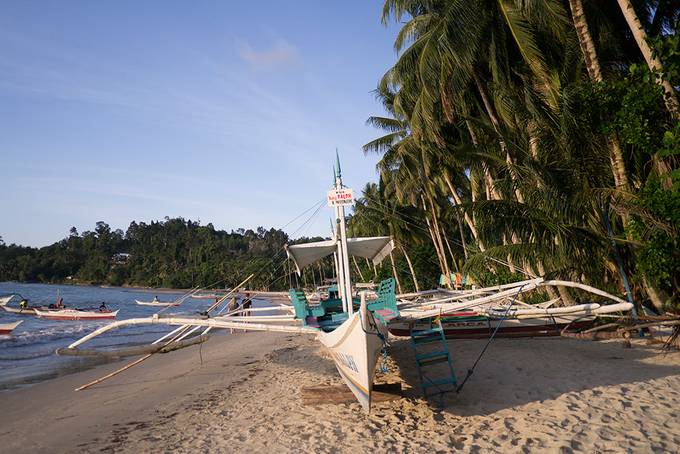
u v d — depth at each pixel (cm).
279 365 1248
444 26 1401
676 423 564
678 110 866
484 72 1738
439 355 745
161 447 636
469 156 1628
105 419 803
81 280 13162
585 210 1185
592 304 934
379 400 764
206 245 12181
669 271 883
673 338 963
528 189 1275
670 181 1001
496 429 602
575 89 1089
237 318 1009
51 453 646
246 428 691
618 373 823
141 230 16388
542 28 1410
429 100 1591
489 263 1431
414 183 2756
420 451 552
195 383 1072
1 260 14400
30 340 2023
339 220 816
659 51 821
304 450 580
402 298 1425
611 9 1402
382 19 1962
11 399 972
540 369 902
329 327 829
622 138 1036
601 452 502
